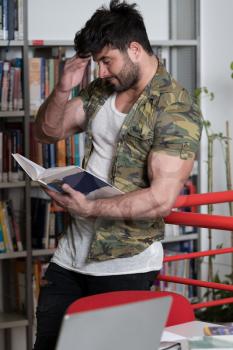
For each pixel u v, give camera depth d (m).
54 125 2.42
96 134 2.26
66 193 2.14
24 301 4.04
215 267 4.54
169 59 4.56
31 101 3.97
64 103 2.38
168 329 1.85
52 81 4.00
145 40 2.15
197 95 4.30
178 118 2.08
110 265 2.18
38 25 4.25
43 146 4.02
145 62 2.14
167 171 2.06
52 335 2.31
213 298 4.20
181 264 4.44
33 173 2.12
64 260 2.29
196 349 1.61
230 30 4.34
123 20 2.11
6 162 3.93
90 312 1.26
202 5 4.49
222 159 4.48
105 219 2.17
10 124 4.05
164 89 2.11
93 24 2.12
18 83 3.92
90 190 2.14
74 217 2.27
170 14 4.58
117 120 2.19
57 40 3.99
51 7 4.27
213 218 2.16
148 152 2.14
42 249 4.02
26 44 3.90
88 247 2.22
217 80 4.46
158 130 2.09
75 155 4.09
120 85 2.15
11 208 3.99
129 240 2.16
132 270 2.17
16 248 4.00
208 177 4.41
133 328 1.35
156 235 2.21
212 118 4.52
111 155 2.22
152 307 1.36
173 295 1.99
